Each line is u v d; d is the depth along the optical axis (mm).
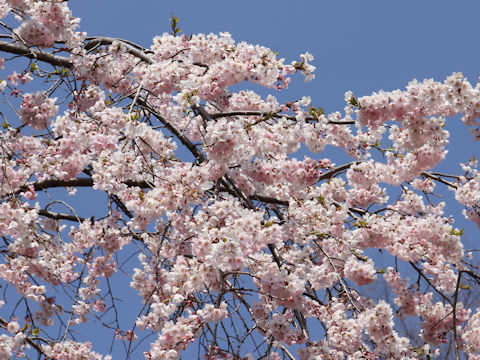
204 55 5996
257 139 5504
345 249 6027
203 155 5695
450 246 6555
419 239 6703
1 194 6027
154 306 4816
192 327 4965
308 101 5254
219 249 4469
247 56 5742
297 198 6262
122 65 6852
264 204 6543
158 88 5555
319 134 5445
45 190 6172
